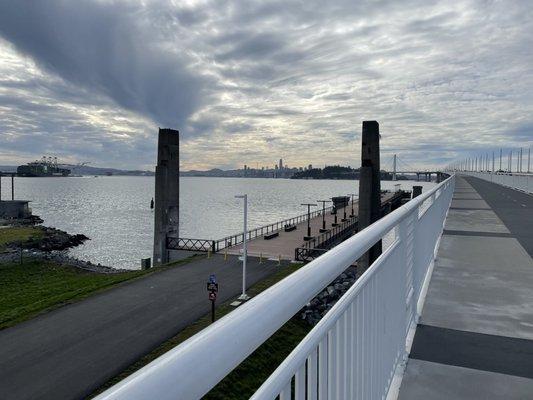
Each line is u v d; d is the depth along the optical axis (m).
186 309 21.64
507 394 2.54
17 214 90.31
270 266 31.11
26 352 16.28
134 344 17.08
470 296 4.34
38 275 42.78
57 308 21.83
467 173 93.50
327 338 1.53
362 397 1.95
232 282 26.91
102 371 14.72
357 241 1.83
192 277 28.27
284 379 1.11
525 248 6.79
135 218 102.44
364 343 1.99
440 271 5.34
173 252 37.41
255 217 101.62
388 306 2.57
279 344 16.80
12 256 48.94
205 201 157.62
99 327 19.03
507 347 3.16
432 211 5.78
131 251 62.47
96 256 58.62
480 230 8.70
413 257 3.66
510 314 3.84
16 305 31.58
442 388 2.61
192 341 0.79
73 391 13.34
